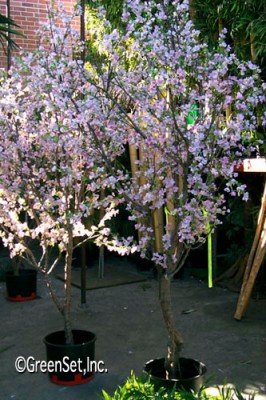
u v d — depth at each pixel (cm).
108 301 459
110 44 264
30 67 276
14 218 299
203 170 251
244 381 292
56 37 276
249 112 264
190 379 244
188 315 417
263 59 433
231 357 328
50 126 269
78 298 469
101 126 264
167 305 255
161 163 258
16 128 305
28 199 312
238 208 502
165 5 270
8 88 306
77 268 587
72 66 273
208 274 512
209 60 261
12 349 347
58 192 299
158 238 426
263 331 377
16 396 279
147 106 254
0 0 641
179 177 280
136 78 279
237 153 265
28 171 302
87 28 564
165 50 251
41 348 348
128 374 305
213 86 252
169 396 211
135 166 457
